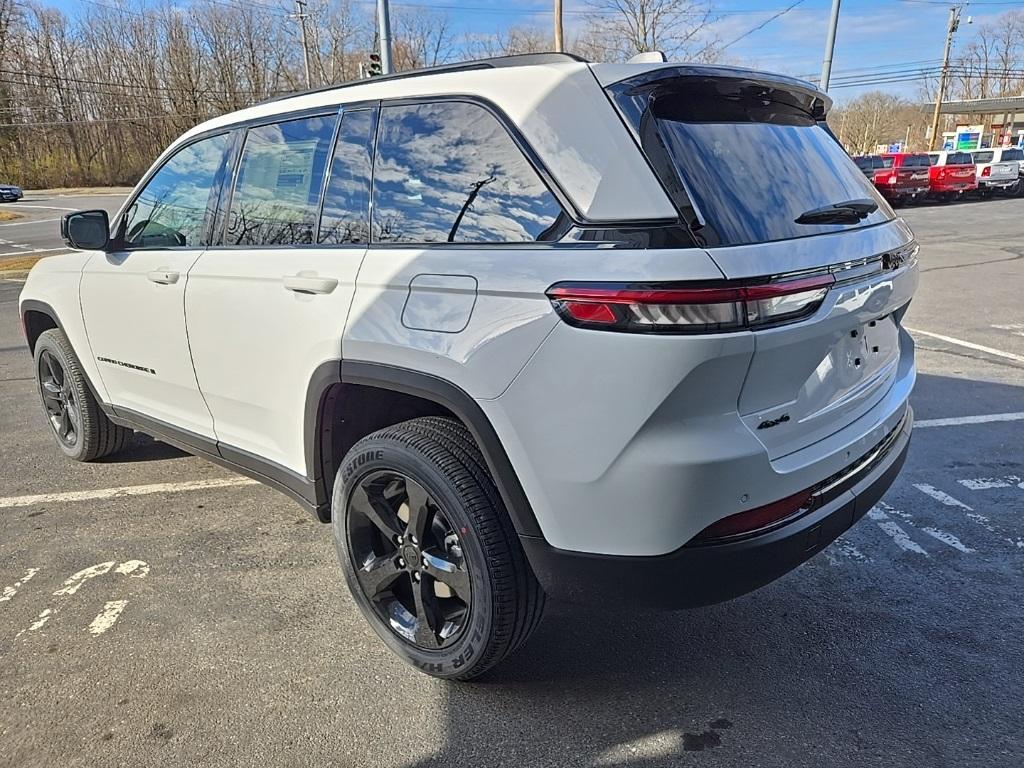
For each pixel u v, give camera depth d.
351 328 2.40
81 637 2.78
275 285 2.69
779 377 2.00
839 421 2.32
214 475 4.28
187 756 2.21
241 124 3.05
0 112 63.44
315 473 2.76
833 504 2.21
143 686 2.51
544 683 2.51
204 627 2.83
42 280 4.21
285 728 2.32
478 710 2.39
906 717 2.32
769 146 2.27
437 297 2.20
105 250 3.59
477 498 2.20
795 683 2.49
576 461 1.97
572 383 1.93
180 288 3.13
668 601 2.04
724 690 2.46
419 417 2.52
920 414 5.00
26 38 64.81
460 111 2.30
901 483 3.96
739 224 1.94
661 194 1.89
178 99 67.31
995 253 13.18
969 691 2.43
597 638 2.75
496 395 2.06
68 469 4.39
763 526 2.03
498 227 2.14
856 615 2.86
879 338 2.56
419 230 2.34
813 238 2.09
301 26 45.06
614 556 2.01
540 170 2.07
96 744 2.26
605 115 2.01
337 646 2.72
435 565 2.38
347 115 2.63
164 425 3.54
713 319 1.80
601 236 1.93
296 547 3.44
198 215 3.19
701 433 1.89
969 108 58.69
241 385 2.95
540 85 2.14
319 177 2.68
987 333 7.35
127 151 68.75
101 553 3.39
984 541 3.37
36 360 4.49
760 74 2.32
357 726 2.32
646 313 1.81
